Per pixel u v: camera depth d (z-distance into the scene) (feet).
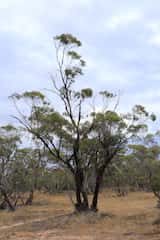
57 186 203.82
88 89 91.61
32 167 138.10
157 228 65.21
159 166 103.09
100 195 206.80
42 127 90.63
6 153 127.54
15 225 82.94
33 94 91.35
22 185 134.92
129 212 100.78
